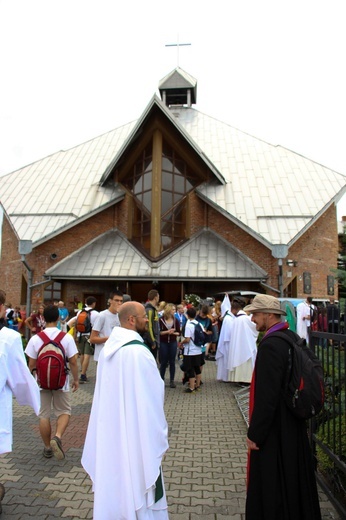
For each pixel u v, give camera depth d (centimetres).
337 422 468
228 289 2203
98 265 2216
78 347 1160
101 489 326
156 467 330
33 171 2752
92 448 351
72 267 2211
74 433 691
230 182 2427
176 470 534
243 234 2188
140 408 331
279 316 369
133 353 342
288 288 2136
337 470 443
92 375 1219
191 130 3005
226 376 1137
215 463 558
